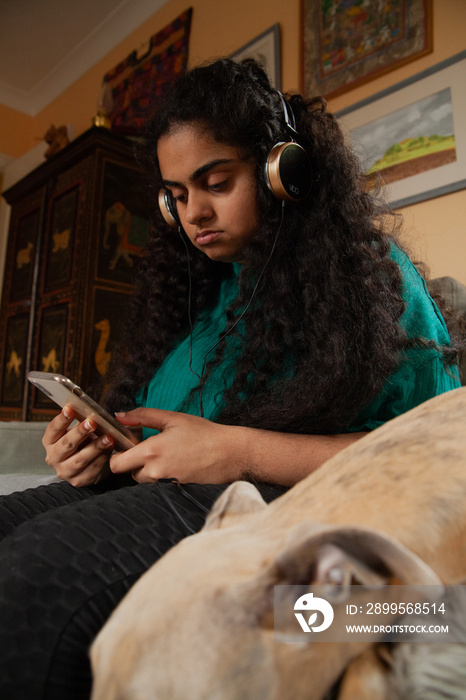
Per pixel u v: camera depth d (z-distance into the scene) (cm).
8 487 102
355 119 212
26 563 38
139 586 31
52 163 306
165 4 338
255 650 26
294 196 82
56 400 75
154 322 107
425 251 188
